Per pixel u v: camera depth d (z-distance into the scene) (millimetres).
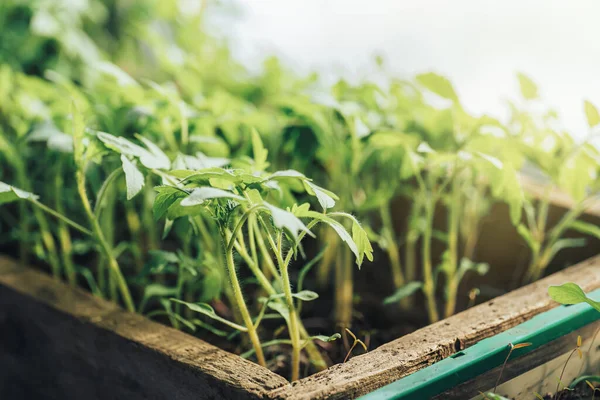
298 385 634
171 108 983
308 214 634
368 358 675
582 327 789
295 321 748
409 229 1224
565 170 999
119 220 1366
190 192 648
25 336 967
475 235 1218
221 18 1832
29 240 1225
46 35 1460
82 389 899
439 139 1062
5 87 1258
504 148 974
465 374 671
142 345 757
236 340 974
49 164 1211
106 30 1823
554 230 1087
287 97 1034
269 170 1139
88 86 1502
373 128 1043
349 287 1071
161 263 847
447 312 1053
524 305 788
